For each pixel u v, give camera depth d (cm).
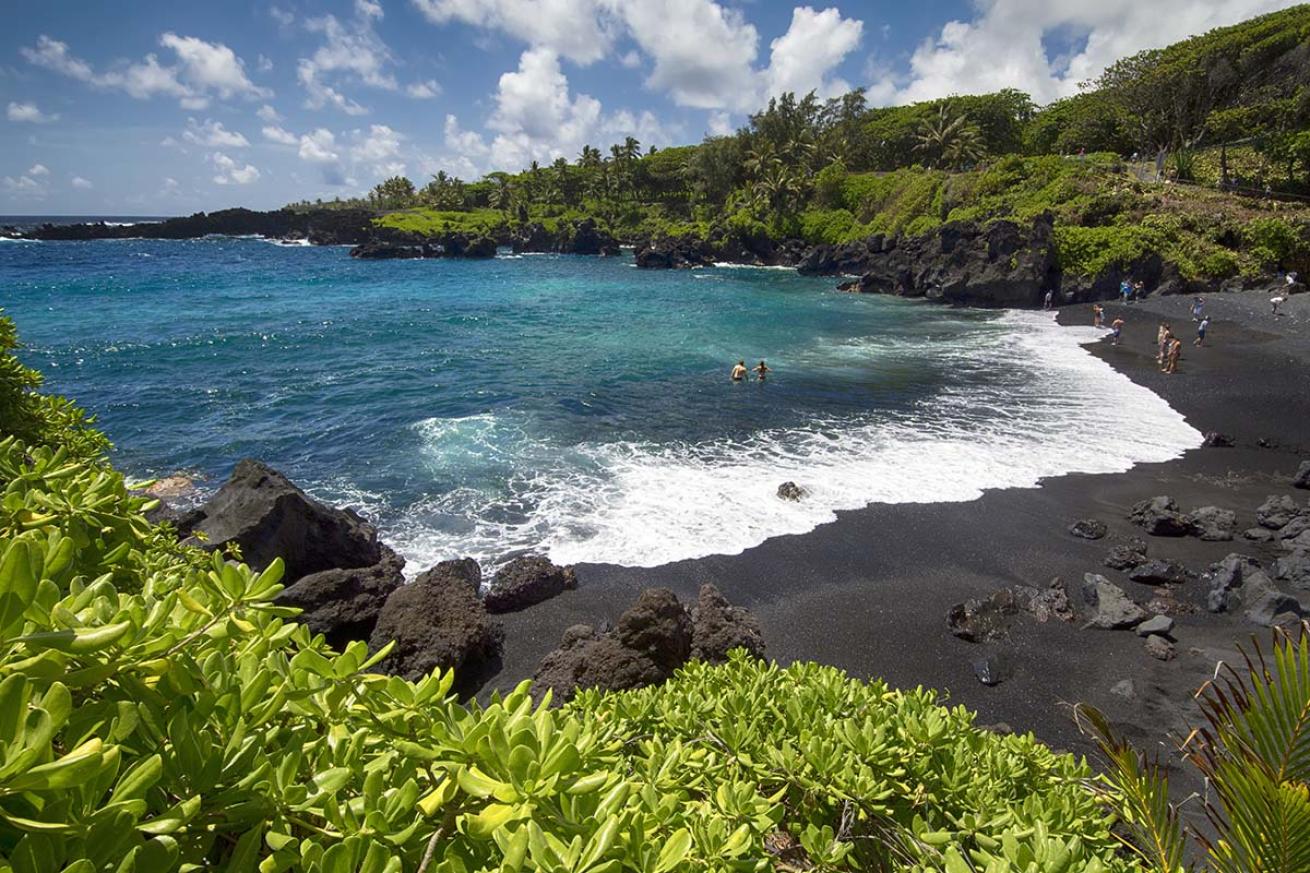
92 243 11344
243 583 204
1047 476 1778
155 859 133
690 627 1060
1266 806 238
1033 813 367
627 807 212
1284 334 3069
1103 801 421
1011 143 8600
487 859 180
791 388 2603
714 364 3023
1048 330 3716
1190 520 1495
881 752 372
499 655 1126
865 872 342
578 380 2744
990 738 466
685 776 351
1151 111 6094
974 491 1684
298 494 1283
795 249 8000
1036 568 1364
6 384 548
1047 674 1078
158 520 1273
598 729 310
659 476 1758
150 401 2425
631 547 1417
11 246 10331
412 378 2781
